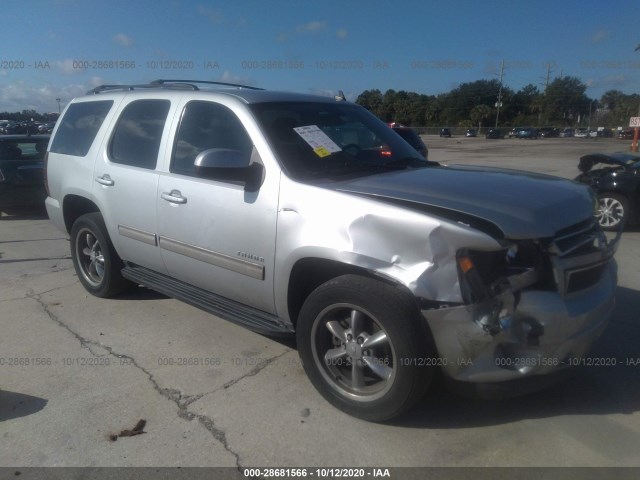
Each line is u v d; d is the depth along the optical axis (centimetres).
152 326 458
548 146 4262
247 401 339
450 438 299
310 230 316
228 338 433
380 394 303
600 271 324
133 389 357
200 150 396
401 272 281
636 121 2688
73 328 457
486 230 274
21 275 618
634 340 420
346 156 381
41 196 1002
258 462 283
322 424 314
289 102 407
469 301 269
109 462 285
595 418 316
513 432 303
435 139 6134
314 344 327
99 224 494
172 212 404
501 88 7794
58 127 562
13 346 426
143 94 465
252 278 356
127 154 459
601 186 869
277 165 344
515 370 279
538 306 278
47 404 341
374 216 293
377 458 284
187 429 312
